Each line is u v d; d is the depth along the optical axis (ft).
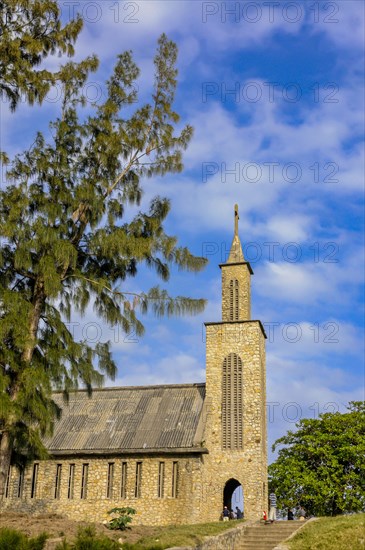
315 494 159.94
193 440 136.15
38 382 73.56
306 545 81.92
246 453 141.18
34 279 81.92
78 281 83.46
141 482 134.72
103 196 86.69
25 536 61.16
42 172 83.20
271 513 124.06
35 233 78.79
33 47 86.07
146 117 92.89
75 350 79.15
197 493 130.93
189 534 89.97
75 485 137.90
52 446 141.49
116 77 92.94
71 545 65.00
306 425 173.99
